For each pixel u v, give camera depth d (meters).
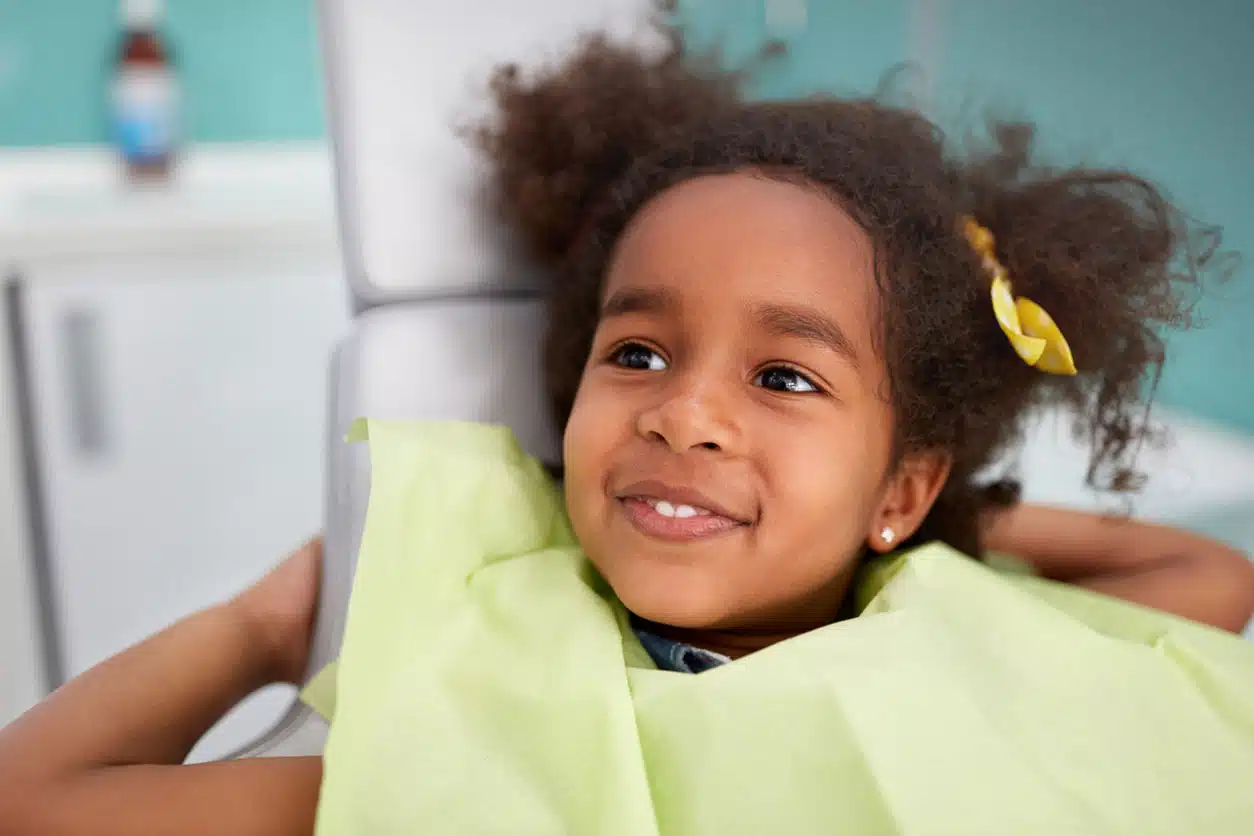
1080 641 0.76
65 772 0.68
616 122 1.03
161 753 0.74
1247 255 1.57
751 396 0.77
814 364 0.77
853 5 1.76
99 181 1.90
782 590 0.77
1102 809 0.67
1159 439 1.06
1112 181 0.99
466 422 0.88
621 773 0.64
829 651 0.69
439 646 0.73
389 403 0.97
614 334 0.81
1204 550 1.03
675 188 0.85
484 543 0.81
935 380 0.86
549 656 0.71
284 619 0.88
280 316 1.67
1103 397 0.98
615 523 0.77
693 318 0.78
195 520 1.67
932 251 0.85
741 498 0.75
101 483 1.60
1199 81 1.57
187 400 1.63
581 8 1.06
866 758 0.64
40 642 1.58
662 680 0.69
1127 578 0.99
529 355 1.02
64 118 1.92
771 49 1.25
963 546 0.97
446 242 1.03
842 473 0.78
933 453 0.88
